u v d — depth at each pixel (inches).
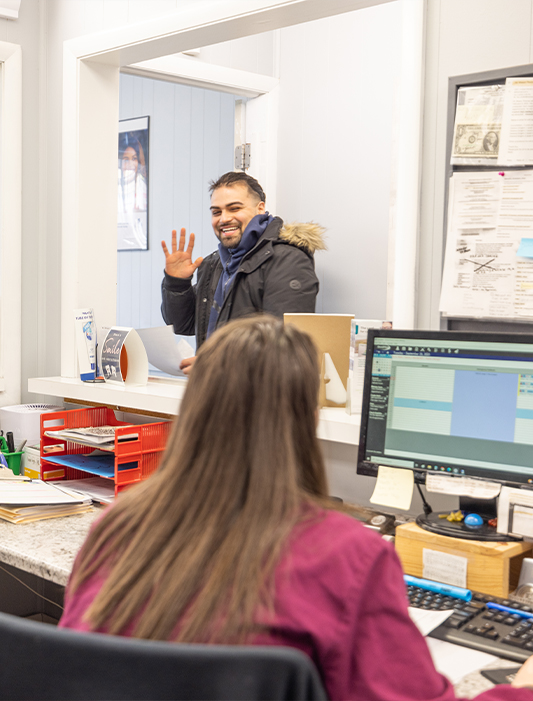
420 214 62.9
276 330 30.5
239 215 106.8
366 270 122.3
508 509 49.0
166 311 118.2
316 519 27.9
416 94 61.4
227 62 124.3
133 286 177.6
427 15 61.4
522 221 56.8
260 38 130.0
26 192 95.9
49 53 96.1
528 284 56.6
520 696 30.1
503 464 50.1
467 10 59.0
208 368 29.5
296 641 25.1
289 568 26.0
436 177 61.7
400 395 55.1
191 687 21.7
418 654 26.8
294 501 27.9
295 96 131.0
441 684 27.3
